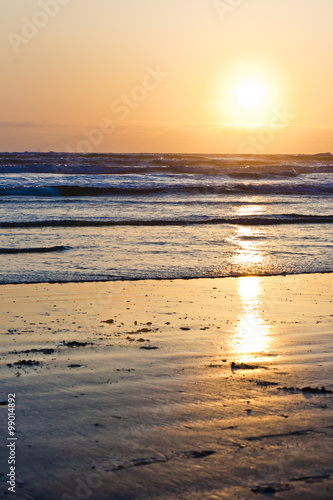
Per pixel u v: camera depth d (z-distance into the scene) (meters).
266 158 93.94
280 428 4.65
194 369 6.40
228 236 19.66
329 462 4.05
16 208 27.50
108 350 7.17
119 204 30.64
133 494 3.63
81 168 52.06
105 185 38.69
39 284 11.95
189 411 5.03
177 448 4.27
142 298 10.73
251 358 6.95
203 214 26.86
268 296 11.11
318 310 9.91
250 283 12.48
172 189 37.84
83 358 6.79
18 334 7.97
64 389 5.62
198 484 3.74
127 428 4.64
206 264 14.56
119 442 4.36
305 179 51.91
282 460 4.07
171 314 9.45
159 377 6.07
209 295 11.12
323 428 4.66
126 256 15.48
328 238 19.62
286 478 3.81
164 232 20.41
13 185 37.16
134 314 9.41
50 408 5.09
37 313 9.40
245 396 5.46
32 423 4.73
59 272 13.20
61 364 6.52
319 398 5.42
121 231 20.47
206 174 51.22
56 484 3.75
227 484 3.74
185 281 12.55
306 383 5.93
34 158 68.62
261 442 4.38
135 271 13.49
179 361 6.73
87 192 35.66
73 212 26.56
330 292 11.62
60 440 4.40
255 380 6.01
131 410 5.05
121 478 3.82
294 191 40.88
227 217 25.42
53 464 4.01
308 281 12.81
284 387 5.77
